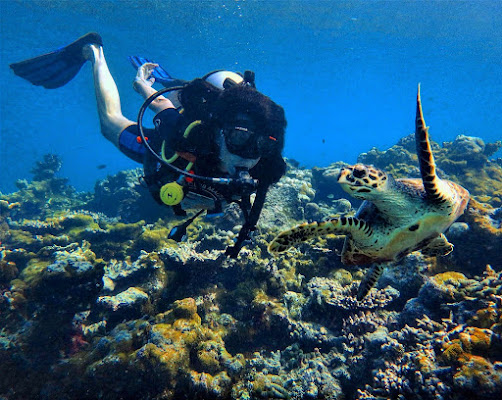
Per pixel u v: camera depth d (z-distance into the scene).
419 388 2.91
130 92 30.44
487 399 2.48
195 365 3.93
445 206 2.05
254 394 3.51
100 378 3.78
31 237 7.44
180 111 3.99
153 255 5.38
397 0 24.39
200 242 6.25
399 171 9.27
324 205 8.88
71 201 12.78
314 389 3.51
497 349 2.77
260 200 3.41
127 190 10.38
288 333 4.41
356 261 2.95
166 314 4.38
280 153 3.35
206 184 3.20
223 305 4.94
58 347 4.36
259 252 5.73
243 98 2.89
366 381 3.57
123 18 22.67
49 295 4.53
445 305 3.73
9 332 4.39
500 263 4.51
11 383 3.97
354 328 4.18
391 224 2.27
